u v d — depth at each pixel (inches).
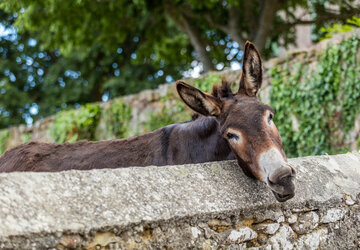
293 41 523.5
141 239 75.4
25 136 459.8
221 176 94.1
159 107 355.6
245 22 500.4
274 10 416.5
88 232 68.5
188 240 80.8
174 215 78.1
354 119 254.5
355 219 112.6
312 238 102.8
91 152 144.7
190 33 487.2
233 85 220.5
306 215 102.0
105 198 74.4
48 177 73.4
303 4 452.4
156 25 546.6
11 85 754.2
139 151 142.2
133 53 759.1
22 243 63.0
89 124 391.9
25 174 72.0
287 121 288.0
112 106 389.4
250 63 122.0
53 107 753.6
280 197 90.5
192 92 117.3
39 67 811.4
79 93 741.9
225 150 128.6
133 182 80.3
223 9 479.8
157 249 77.1
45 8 436.1
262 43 419.5
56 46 501.0
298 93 280.5
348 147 256.4
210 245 83.8
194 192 85.0
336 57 261.0
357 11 411.2
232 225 88.1
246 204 89.1
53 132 406.0
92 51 710.5
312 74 274.8
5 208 64.7
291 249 98.1
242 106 112.3
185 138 138.0
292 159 112.6
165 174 86.1
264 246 93.0
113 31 497.4
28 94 776.3
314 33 492.7
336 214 107.8
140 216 74.5
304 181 105.0
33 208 66.9
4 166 149.3
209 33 567.2
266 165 93.6
